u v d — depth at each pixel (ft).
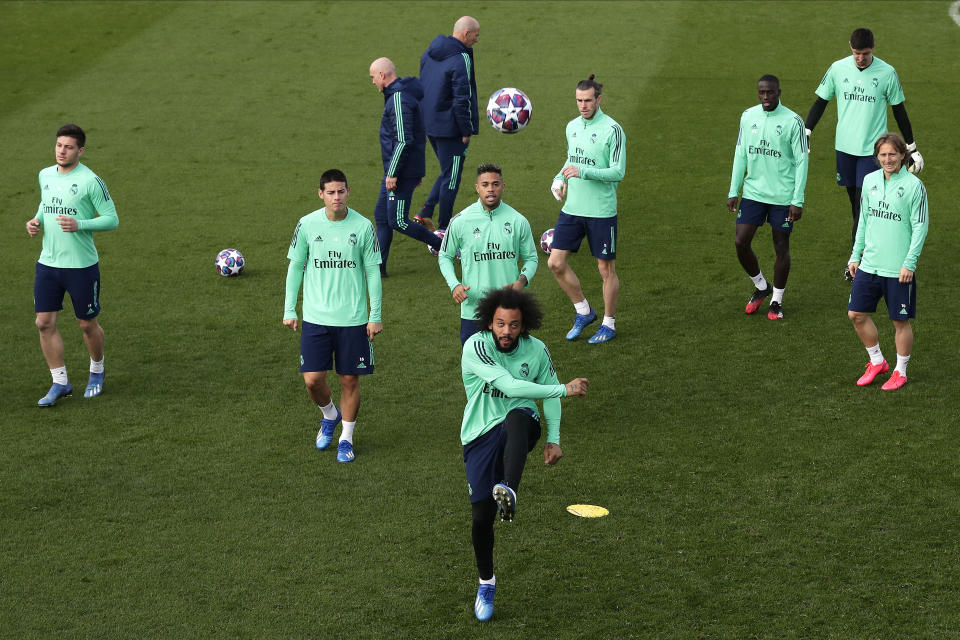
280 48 226.58
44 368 112.27
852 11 239.30
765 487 85.92
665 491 85.87
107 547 79.30
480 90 202.59
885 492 84.43
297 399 104.78
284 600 72.90
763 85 113.50
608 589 73.56
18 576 75.61
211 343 117.70
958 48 218.79
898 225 97.96
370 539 80.23
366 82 209.26
